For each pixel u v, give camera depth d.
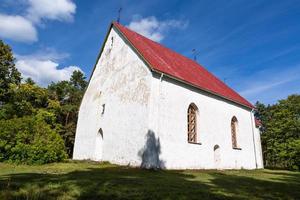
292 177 15.93
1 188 6.45
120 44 19.89
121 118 17.47
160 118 15.56
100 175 10.45
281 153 28.44
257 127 26.77
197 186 8.94
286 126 30.95
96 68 23.23
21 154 13.74
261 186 10.27
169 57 21.38
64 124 35.34
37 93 31.66
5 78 29.89
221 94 21.14
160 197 6.52
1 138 13.73
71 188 6.94
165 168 15.11
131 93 17.06
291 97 39.78
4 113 25.31
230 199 6.94
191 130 18.19
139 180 9.49
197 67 26.34
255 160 24.62
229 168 20.88
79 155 22.17
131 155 15.59
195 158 17.48
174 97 16.88
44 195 6.00
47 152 14.86
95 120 20.97
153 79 15.80
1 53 29.36
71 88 36.84
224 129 21.14
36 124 15.27
